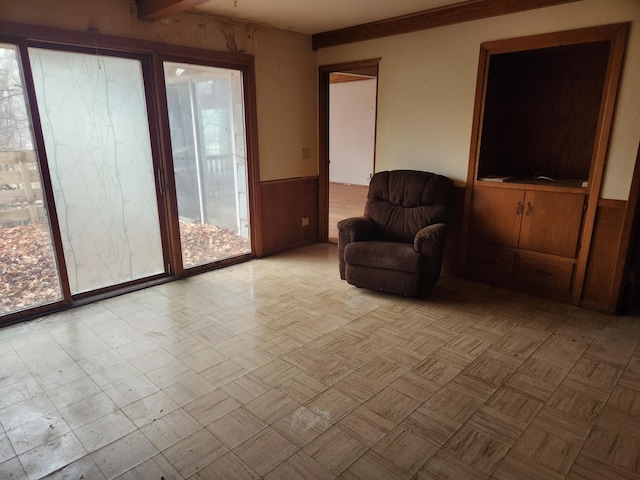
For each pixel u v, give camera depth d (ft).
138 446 6.07
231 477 5.51
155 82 11.32
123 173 11.32
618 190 9.75
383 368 8.02
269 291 11.87
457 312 10.50
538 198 11.03
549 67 12.29
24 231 9.88
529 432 6.35
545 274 11.28
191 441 6.15
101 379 7.68
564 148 12.44
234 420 6.59
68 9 9.49
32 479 5.52
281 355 8.47
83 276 11.04
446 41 11.95
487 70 11.38
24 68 9.16
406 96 13.17
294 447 6.03
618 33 9.20
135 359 8.34
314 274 13.29
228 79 13.17
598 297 10.50
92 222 10.96
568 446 6.07
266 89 14.03
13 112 9.27
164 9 9.80
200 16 11.89
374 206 13.01
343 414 6.73
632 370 7.97
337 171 34.19
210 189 13.48
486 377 7.73
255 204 14.52
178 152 12.42
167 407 6.91
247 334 9.35
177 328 9.64
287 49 14.40
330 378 7.69
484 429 6.41
